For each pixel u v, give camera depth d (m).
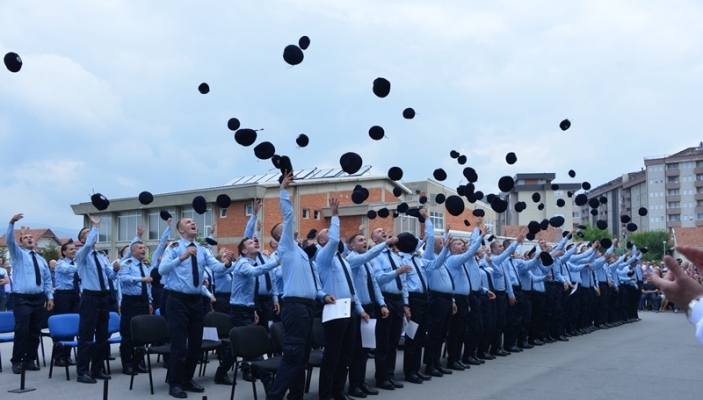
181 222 7.98
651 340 13.59
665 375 9.12
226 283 10.94
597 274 16.62
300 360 6.52
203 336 8.59
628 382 8.58
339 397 7.43
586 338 14.11
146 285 9.84
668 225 78.06
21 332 9.33
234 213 28.62
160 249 10.04
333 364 7.11
